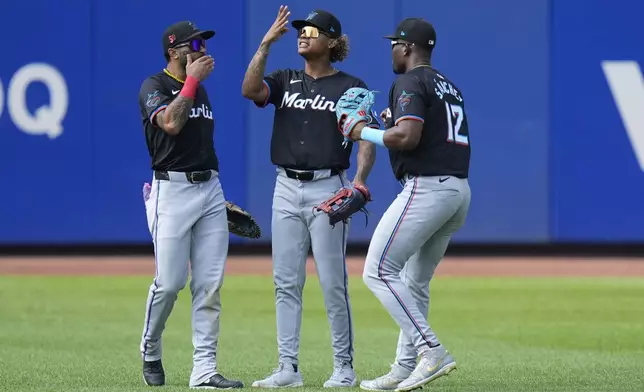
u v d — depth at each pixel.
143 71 59.16
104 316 38.06
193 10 58.97
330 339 32.97
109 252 62.41
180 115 21.92
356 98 22.42
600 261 58.84
